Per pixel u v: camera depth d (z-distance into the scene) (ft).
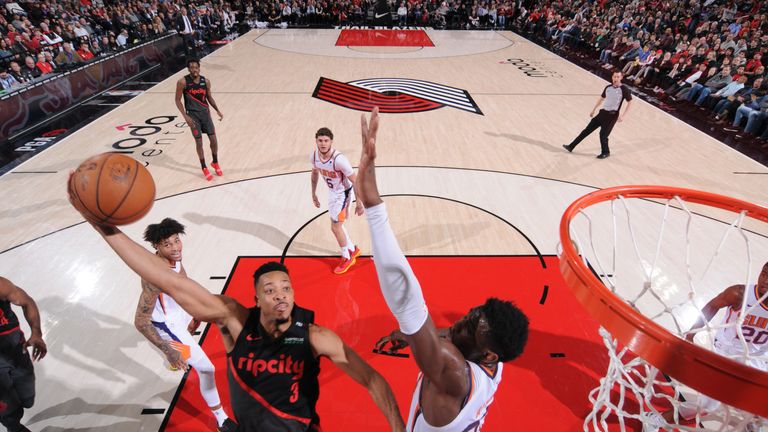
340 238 14.65
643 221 18.56
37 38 35.86
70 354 12.00
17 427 9.18
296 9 69.36
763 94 28.94
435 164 23.47
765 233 17.84
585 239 17.28
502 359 4.95
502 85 38.55
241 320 6.19
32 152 23.94
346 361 6.06
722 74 32.14
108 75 35.50
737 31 42.57
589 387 11.16
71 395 10.85
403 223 18.20
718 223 18.48
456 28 69.31
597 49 49.65
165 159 23.45
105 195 5.09
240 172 22.21
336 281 14.82
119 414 10.41
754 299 8.60
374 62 45.91
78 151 24.14
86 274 15.10
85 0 49.21
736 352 8.95
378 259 3.71
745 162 24.49
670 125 29.94
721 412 8.02
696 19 48.60
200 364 9.29
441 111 31.65
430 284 14.70
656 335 5.50
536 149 25.67
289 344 6.10
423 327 3.90
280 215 18.62
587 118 30.94
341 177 13.66
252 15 68.74
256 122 28.91
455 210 19.22
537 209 19.45
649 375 8.67
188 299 5.85
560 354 12.09
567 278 7.18
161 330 9.25
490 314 4.84
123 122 28.32
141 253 5.58
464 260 15.92
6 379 8.66
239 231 17.44
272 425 6.24
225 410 10.39
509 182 21.75
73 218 18.20
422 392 4.94
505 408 10.57
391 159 23.99
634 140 27.30
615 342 8.35
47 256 15.93
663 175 22.82
